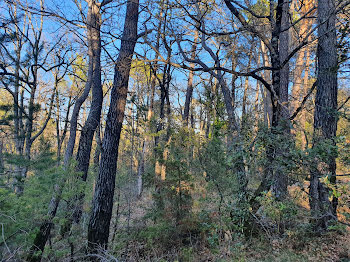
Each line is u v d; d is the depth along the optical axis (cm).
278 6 671
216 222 574
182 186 704
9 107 992
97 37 880
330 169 475
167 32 659
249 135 464
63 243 601
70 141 799
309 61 1137
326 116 547
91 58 886
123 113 672
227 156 482
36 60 980
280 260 475
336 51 561
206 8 672
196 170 723
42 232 580
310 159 378
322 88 562
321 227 544
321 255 480
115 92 664
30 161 680
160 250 643
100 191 624
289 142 412
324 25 571
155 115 1472
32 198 557
